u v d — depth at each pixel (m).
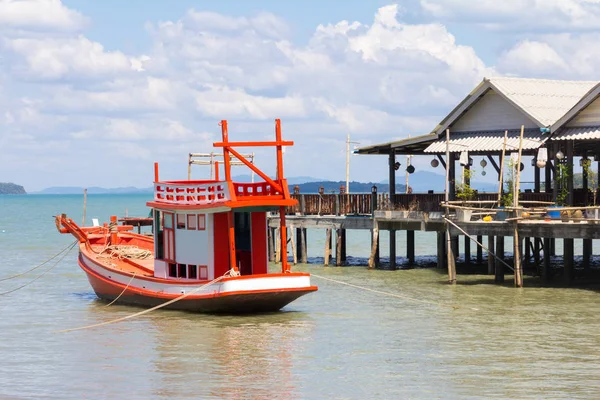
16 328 27.03
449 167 39.31
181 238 29.36
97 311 30.12
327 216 43.41
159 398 18.84
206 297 27.44
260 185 29.30
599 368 21.02
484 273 39.16
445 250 42.78
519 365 21.36
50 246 63.03
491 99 39.25
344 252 44.88
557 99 39.00
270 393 19.09
